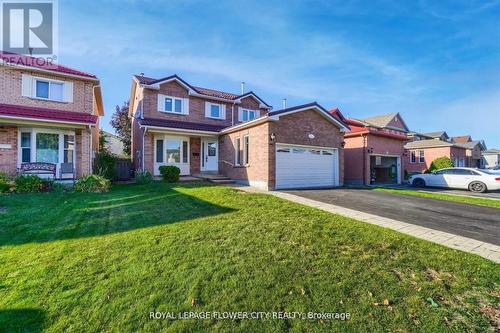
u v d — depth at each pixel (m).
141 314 2.72
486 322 2.73
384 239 4.86
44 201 8.05
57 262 3.78
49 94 12.98
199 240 4.66
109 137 33.03
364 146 17.05
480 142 37.62
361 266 3.82
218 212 6.66
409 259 4.07
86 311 2.75
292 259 3.98
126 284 3.24
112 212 6.66
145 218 6.08
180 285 3.24
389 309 2.91
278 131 12.08
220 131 15.89
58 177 12.30
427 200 9.76
